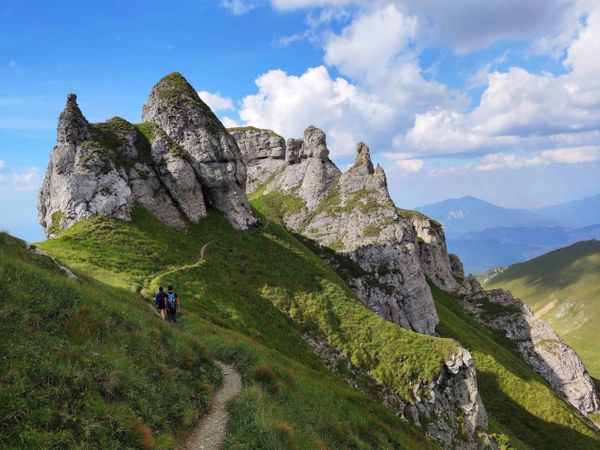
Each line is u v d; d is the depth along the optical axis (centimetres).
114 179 6819
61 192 6694
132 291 4328
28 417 1129
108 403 1391
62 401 1257
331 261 11912
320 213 13825
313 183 15312
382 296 11038
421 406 6581
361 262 11838
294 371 3928
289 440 1748
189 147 8694
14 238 3038
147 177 7644
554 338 13675
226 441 1598
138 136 8262
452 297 16125
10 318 1512
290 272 8088
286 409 2222
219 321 5088
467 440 6669
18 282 1772
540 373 13188
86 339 1692
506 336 14150
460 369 7181
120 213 6581
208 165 8738
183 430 1605
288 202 15388
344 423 2725
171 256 6369
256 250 8300
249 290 6850
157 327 2439
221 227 8412
